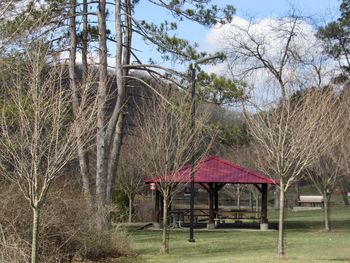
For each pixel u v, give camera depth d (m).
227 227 28.89
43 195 7.86
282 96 14.73
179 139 16.39
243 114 21.77
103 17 22.11
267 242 20.31
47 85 8.09
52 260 12.42
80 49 22.75
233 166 29.06
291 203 51.06
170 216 27.69
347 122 22.64
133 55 24.72
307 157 13.30
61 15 20.25
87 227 14.02
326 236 22.86
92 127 8.75
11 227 11.47
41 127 7.70
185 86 20.28
